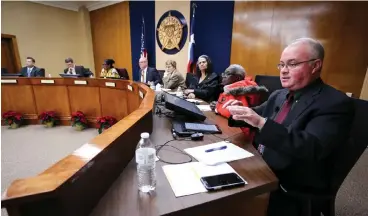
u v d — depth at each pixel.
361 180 1.92
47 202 0.44
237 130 1.22
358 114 0.88
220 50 4.05
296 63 0.90
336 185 0.88
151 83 3.21
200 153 0.91
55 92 3.38
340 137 0.76
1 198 0.39
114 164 0.71
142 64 3.85
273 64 3.48
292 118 0.91
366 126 0.85
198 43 4.27
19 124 3.37
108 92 3.18
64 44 6.05
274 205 0.93
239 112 0.85
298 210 0.89
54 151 2.52
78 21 6.21
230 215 0.81
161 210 0.58
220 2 3.89
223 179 0.72
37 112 3.47
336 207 1.58
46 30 5.67
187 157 0.88
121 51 5.63
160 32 4.78
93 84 3.24
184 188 0.68
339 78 2.94
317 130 0.77
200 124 1.27
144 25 5.00
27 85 3.35
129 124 0.87
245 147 0.99
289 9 3.21
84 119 3.30
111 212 0.57
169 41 4.68
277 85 2.17
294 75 0.91
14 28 5.13
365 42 2.72
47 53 5.77
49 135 3.06
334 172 0.88
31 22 5.39
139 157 0.70
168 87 3.15
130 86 2.74
